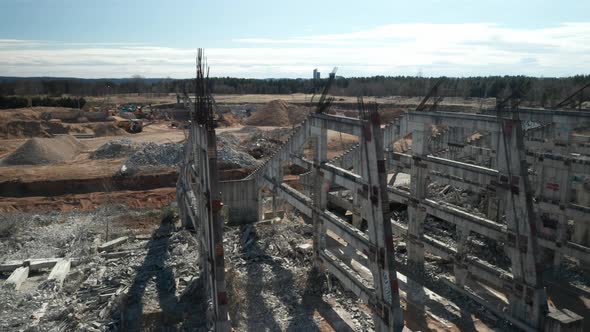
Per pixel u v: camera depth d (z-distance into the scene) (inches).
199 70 705.6
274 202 1269.7
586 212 916.0
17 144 2401.6
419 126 924.0
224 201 1233.4
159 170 1766.7
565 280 979.3
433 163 906.1
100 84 7239.2
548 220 1122.0
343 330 754.2
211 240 664.4
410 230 991.0
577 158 984.9
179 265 940.0
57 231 1205.7
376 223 633.0
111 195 1582.2
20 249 1069.1
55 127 2736.2
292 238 1103.0
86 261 990.4
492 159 1165.7
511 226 747.4
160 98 5713.6
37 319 750.5
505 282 783.1
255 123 3353.8
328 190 1434.5
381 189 612.7
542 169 995.3
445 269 1003.3
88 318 754.2
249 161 1875.0
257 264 981.8
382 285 635.5
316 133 835.4
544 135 1113.4
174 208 1355.8
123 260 995.9
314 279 902.4
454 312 821.2
